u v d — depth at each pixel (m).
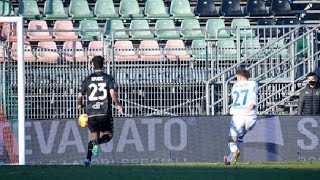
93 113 44.47
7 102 55.12
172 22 79.69
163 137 55.28
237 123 48.28
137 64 63.50
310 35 63.44
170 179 28.84
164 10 84.00
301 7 87.25
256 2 83.44
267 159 55.28
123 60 63.44
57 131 55.22
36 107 61.25
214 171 32.44
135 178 29.23
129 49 64.50
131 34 77.81
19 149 53.34
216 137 55.38
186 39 76.88
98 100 44.50
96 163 54.88
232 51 65.00
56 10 83.12
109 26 78.62
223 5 83.62
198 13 83.12
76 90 61.72
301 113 58.41
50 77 61.81
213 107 61.56
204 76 63.25
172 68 63.44
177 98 62.72
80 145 55.22
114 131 55.06
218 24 78.81
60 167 36.78
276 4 83.75
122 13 83.62
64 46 67.56
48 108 61.38
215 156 55.41
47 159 55.00
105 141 44.62
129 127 55.19
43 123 55.09
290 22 82.31
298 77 65.25
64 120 55.22
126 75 62.56
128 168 35.44
